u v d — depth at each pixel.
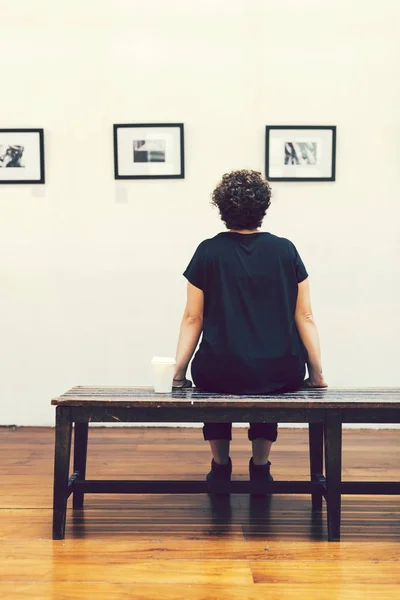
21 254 3.90
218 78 3.85
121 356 3.92
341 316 3.90
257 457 2.60
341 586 1.87
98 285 3.91
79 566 2.00
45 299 3.91
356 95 3.84
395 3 3.82
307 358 2.49
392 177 3.85
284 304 2.33
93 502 2.59
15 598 1.79
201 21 3.83
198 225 3.89
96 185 3.88
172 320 3.91
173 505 2.56
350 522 2.39
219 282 2.34
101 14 3.83
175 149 3.85
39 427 3.94
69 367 3.93
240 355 2.29
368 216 3.87
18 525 2.34
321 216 3.87
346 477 2.92
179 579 1.91
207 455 3.29
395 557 2.07
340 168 3.86
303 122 3.86
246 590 1.84
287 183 3.86
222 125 3.86
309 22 3.83
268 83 3.85
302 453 3.35
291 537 2.24
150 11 3.83
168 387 2.37
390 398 2.23
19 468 3.05
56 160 3.88
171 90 3.85
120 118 3.86
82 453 2.50
